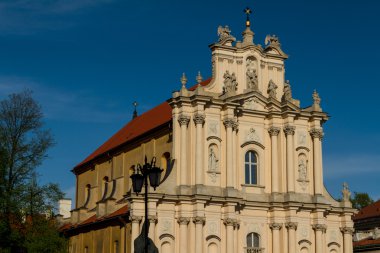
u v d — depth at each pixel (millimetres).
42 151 74000
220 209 67062
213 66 71375
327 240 73312
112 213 76688
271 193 71125
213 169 67750
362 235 92438
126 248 67938
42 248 74312
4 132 72500
